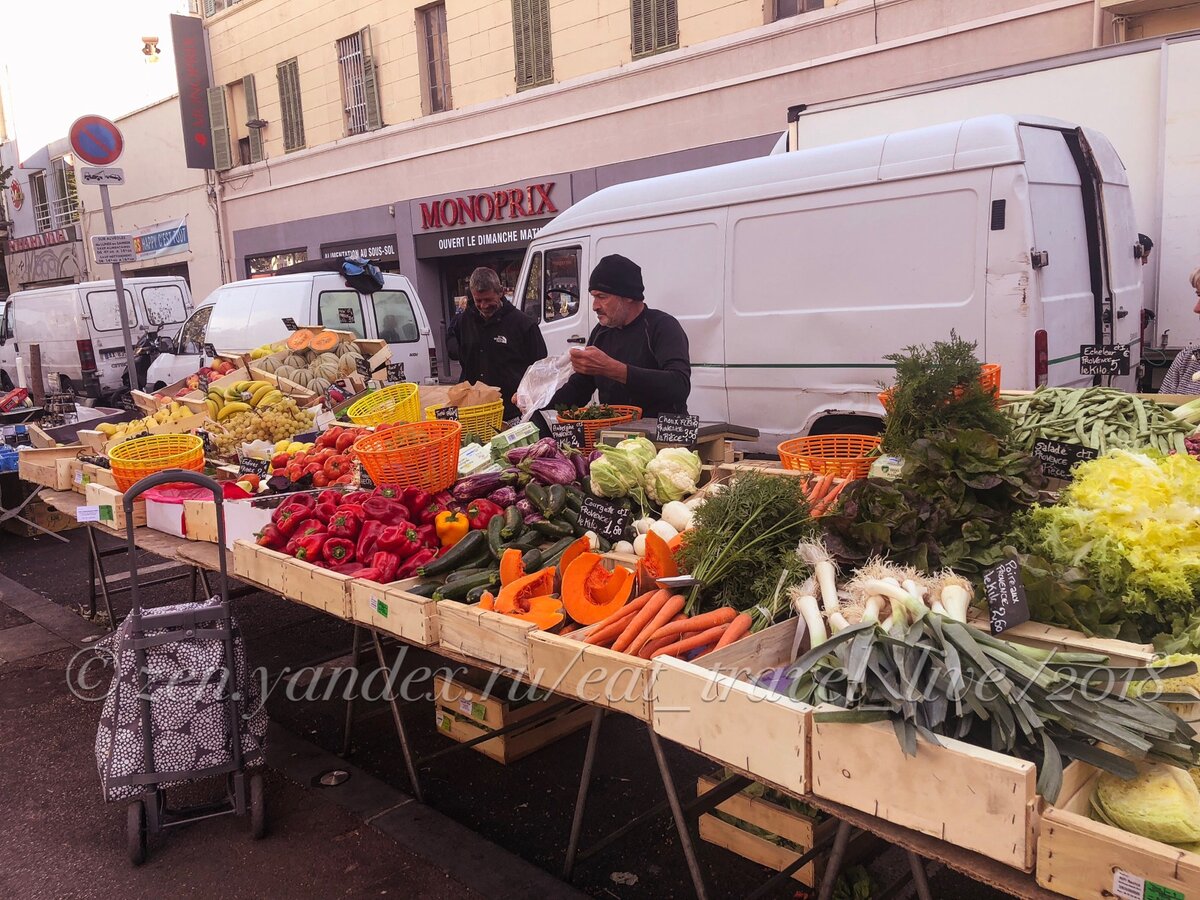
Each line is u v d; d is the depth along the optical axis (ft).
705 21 37.27
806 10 34.96
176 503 14.32
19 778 12.77
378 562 10.96
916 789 5.78
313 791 12.07
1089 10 27.81
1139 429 10.41
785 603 8.14
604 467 11.52
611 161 41.68
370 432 15.46
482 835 10.96
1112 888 5.05
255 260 63.16
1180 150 20.81
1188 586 7.63
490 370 21.57
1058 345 18.20
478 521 11.48
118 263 31.01
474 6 45.78
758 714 6.51
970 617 7.86
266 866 10.45
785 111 35.37
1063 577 7.75
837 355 20.13
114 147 30.30
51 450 20.31
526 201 45.27
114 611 19.70
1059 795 5.54
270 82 58.44
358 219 54.60
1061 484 10.39
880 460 9.89
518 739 12.76
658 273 23.53
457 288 52.29
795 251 20.59
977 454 8.79
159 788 10.82
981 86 23.16
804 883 9.56
